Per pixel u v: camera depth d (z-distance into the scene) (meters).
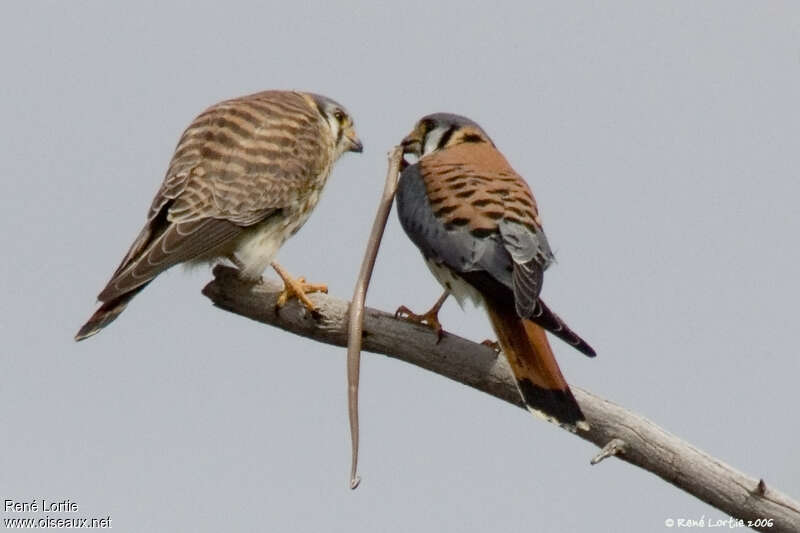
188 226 10.30
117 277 9.75
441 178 9.92
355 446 8.41
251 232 10.78
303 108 11.77
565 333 8.48
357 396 8.59
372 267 9.24
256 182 10.73
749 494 8.15
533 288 8.91
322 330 9.57
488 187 9.70
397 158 10.34
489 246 9.23
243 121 11.09
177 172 10.66
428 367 9.29
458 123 11.25
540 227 9.53
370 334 9.33
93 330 9.41
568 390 8.38
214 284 9.93
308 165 11.20
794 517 8.07
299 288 9.64
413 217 9.80
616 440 8.34
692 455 8.25
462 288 9.58
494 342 9.48
